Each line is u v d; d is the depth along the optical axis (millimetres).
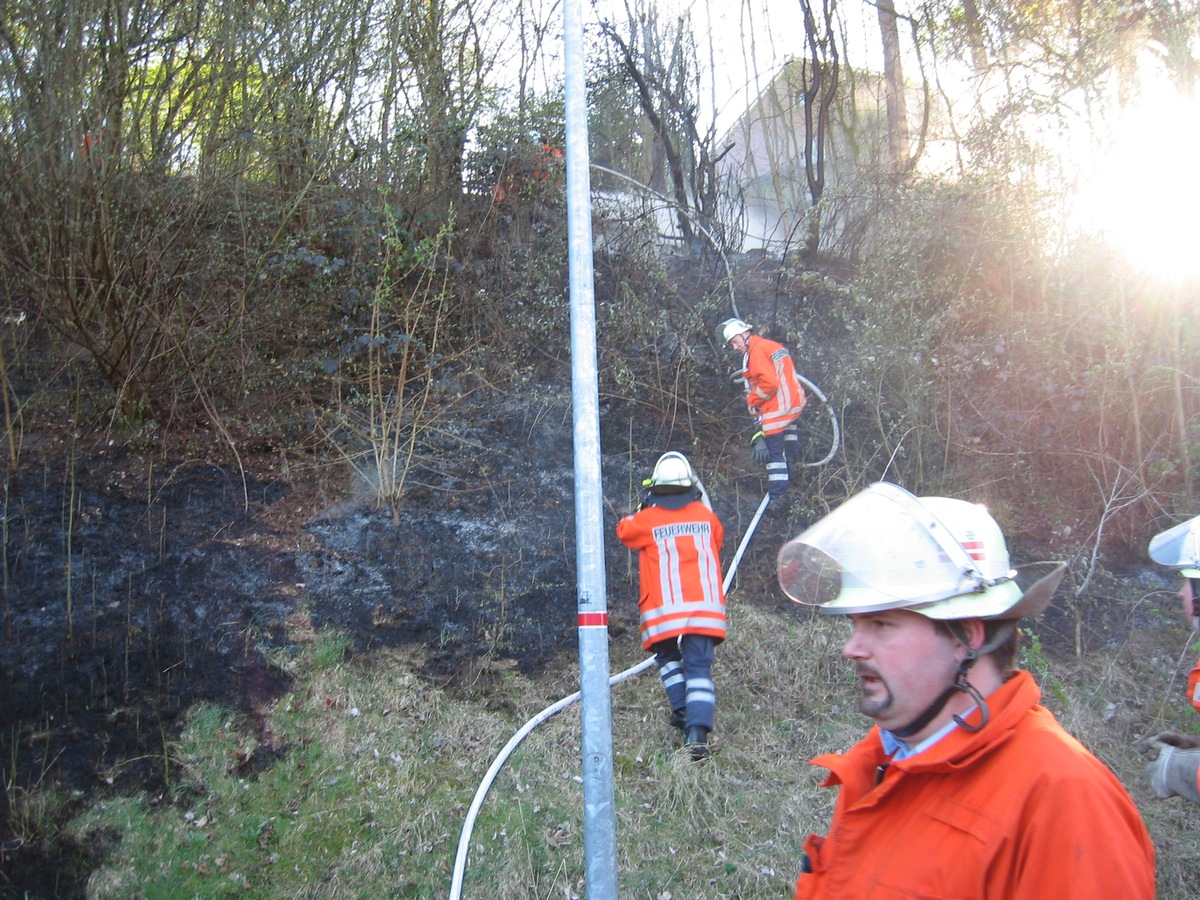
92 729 4746
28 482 5758
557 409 7418
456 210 8195
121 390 6250
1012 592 1733
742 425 7852
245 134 7109
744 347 7332
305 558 5910
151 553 5613
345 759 4945
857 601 1747
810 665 6078
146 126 6965
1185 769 2971
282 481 6336
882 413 7648
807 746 5531
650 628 5297
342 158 7785
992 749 1624
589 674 3734
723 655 6074
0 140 5949
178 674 5105
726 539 7027
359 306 7355
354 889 4348
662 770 5090
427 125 8125
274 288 7102
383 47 8086
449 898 4309
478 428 7133
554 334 8062
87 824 4391
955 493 7305
